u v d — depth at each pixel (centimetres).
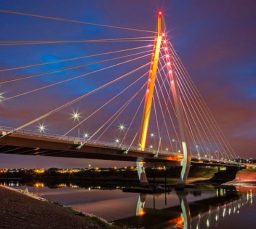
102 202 7512
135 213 5806
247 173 18262
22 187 12269
